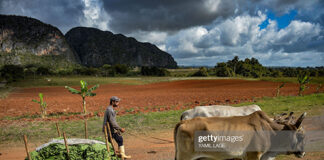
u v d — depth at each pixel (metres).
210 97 24.14
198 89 40.31
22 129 10.56
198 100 21.62
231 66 105.38
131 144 7.48
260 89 33.12
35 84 67.12
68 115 16.58
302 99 15.52
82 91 16.91
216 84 51.78
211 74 110.19
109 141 5.10
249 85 44.19
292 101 14.88
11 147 7.89
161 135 8.45
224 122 3.23
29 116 16.75
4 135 9.53
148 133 8.89
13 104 26.84
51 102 28.05
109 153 4.59
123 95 34.81
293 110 11.24
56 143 4.42
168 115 12.49
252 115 3.38
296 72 97.19
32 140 8.77
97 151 4.36
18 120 14.02
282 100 15.85
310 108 11.38
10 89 56.66
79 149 4.40
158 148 6.76
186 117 5.61
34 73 106.81
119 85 62.75
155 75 133.88
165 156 5.95
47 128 10.74
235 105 14.81
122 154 5.06
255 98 19.55
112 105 5.16
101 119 12.92
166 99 24.61
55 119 13.90
